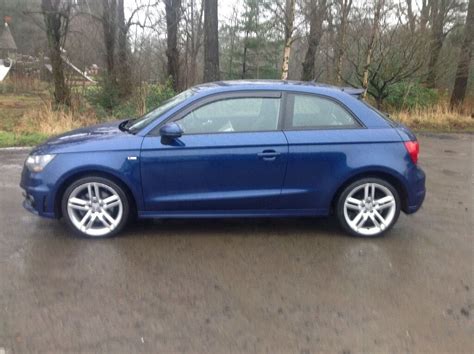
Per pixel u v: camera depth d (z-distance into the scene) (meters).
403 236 4.73
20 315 3.08
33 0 18.33
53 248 4.18
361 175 4.57
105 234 4.43
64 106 12.42
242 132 4.43
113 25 14.16
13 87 21.83
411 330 3.01
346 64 14.85
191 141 4.34
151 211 4.44
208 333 2.92
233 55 26.92
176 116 4.43
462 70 15.95
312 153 4.41
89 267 3.82
